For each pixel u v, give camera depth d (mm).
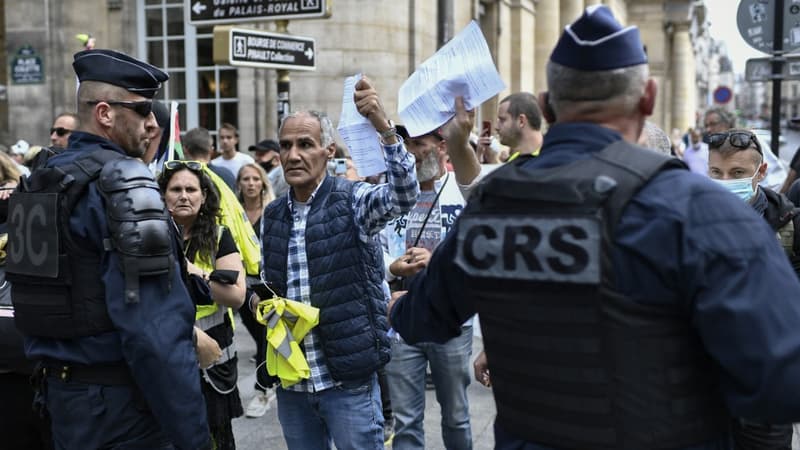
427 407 5430
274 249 3246
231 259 3725
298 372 3092
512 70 16156
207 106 11078
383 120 3021
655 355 1631
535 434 1774
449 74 2801
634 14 29672
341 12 10234
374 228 3125
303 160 3139
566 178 1696
